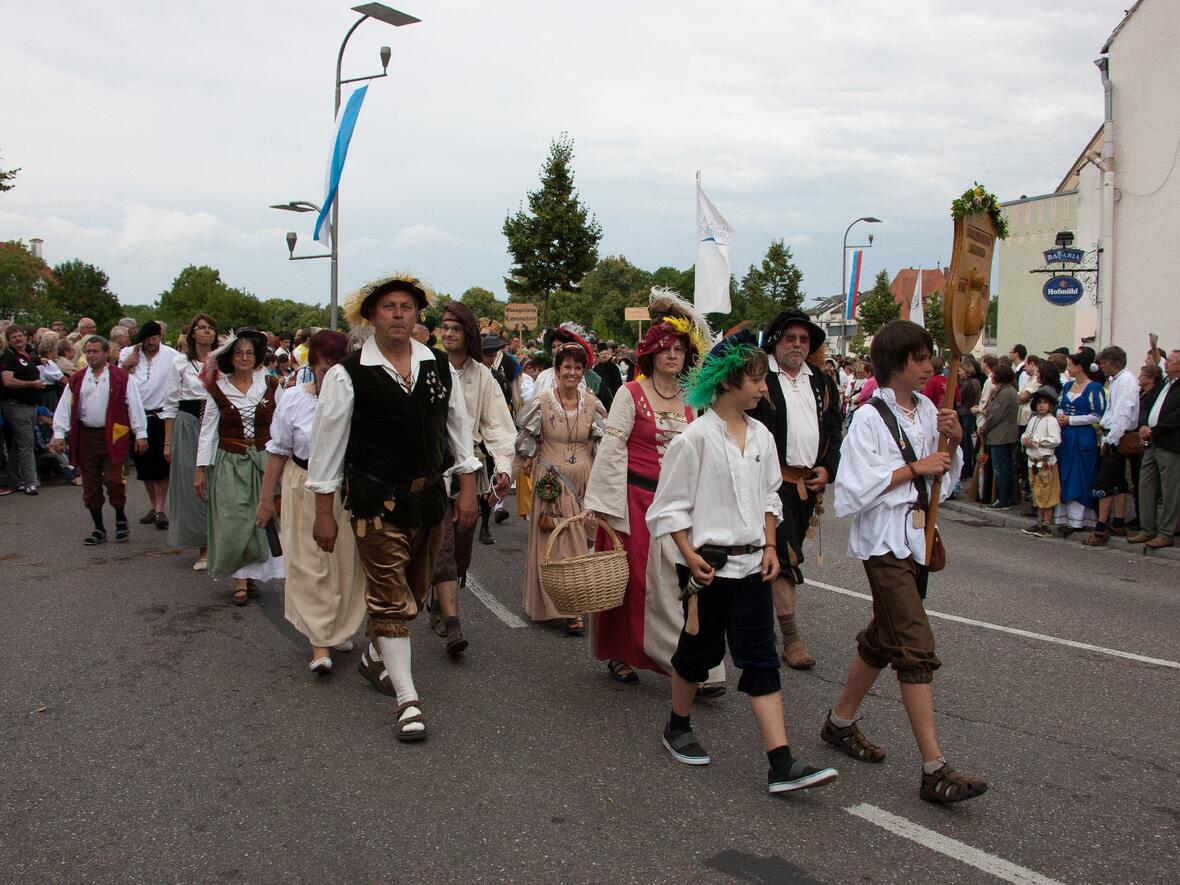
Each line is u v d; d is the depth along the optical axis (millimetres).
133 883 3051
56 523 9805
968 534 10547
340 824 3467
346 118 13469
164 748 4156
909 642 3688
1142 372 9625
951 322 3803
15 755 4059
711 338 5105
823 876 3129
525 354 19453
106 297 79750
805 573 7988
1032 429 10438
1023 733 4441
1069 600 7176
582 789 3787
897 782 3891
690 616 3795
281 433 5168
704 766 4031
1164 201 13758
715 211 11148
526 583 6156
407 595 4473
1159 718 4652
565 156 26078
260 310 89562
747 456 3781
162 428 9625
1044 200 24125
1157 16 13656
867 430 3789
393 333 4297
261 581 7375
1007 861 3240
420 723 4266
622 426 4871
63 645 5652
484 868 3162
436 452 4461
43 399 13148
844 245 30531
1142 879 3129
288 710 4648
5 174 26438
